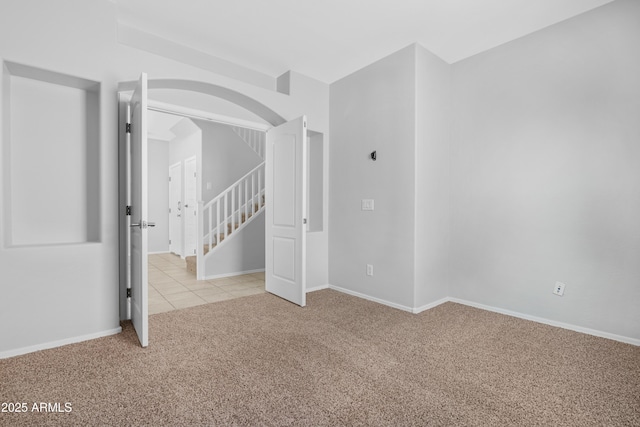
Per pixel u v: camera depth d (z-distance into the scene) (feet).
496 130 10.21
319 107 13.00
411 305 10.18
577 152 8.57
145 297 7.36
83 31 7.68
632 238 7.75
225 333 8.34
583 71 8.45
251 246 16.84
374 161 11.41
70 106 8.16
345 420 4.91
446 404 5.33
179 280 14.82
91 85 8.06
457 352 7.30
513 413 5.12
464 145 11.03
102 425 4.74
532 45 9.41
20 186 7.51
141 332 7.41
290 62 11.51
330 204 13.26
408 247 10.27
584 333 8.45
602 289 8.20
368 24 9.12
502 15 8.61
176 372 6.28
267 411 5.10
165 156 24.36
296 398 5.46
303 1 8.12
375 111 11.38
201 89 10.47
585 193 8.45
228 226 18.63
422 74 10.30
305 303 10.85
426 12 8.55
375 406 5.26
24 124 7.55
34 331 7.06
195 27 9.34
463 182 11.07
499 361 6.88
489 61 10.39
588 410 5.22
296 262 10.93
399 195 10.56
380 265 11.18
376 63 11.33
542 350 7.43
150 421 4.84
